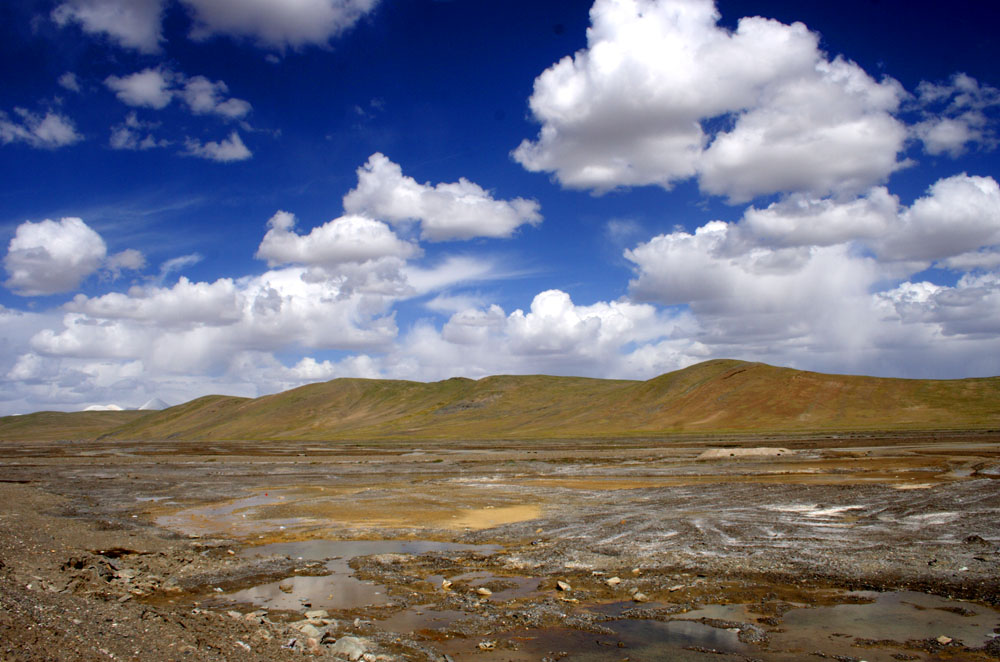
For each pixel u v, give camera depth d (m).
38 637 11.80
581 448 109.25
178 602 19.09
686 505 36.97
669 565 22.45
